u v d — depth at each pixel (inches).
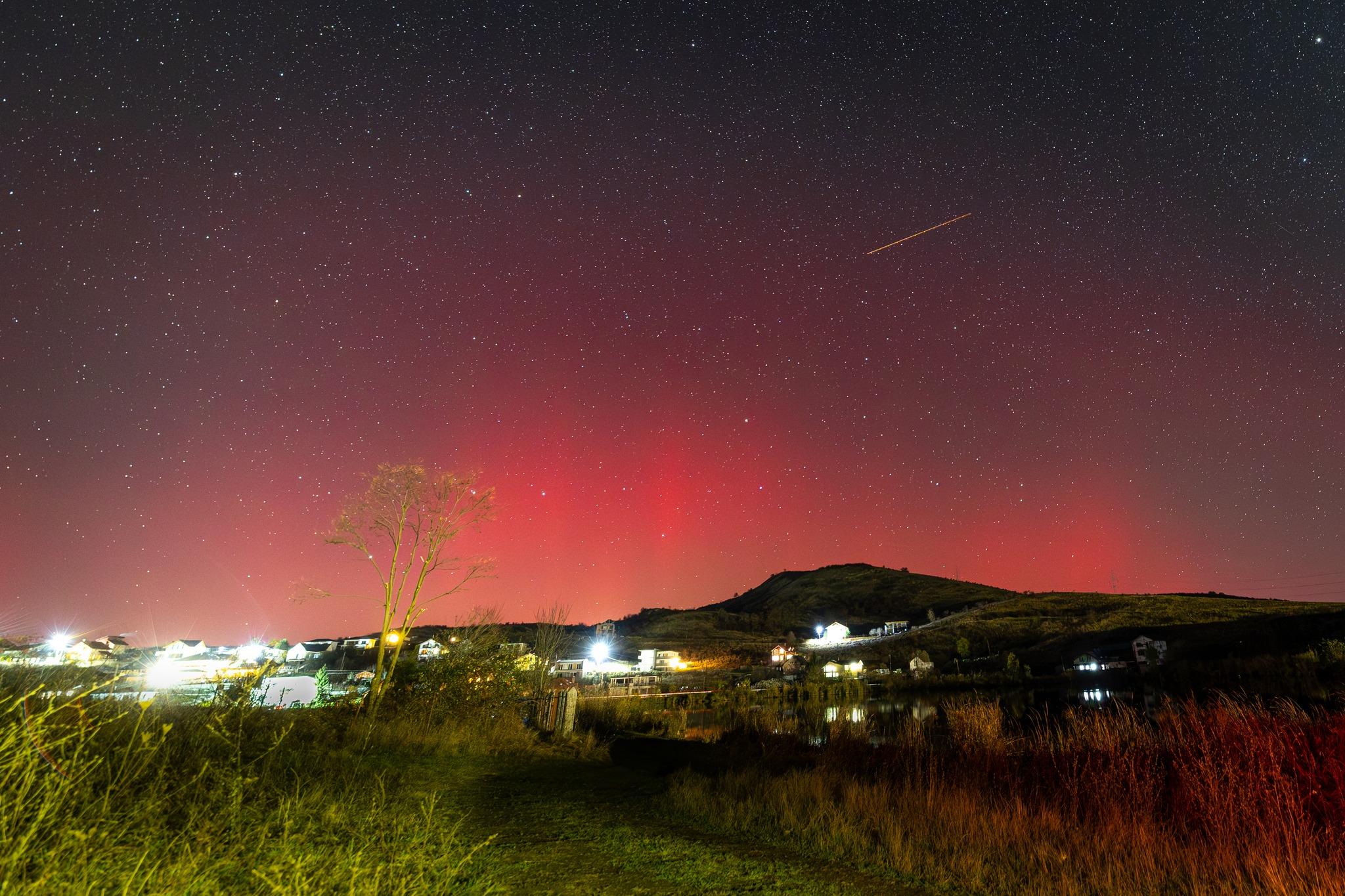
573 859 219.5
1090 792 289.3
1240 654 2253.9
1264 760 254.8
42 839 132.7
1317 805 235.9
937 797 297.6
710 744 629.0
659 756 527.2
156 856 147.6
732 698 1612.9
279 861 147.3
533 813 288.2
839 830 261.9
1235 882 204.4
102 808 152.9
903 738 441.1
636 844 243.4
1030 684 2427.4
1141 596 4837.6
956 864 224.5
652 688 2057.1
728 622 6166.3
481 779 367.6
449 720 514.3
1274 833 226.1
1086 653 3038.9
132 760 197.5
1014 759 362.6
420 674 592.4
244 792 206.2
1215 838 234.7
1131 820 259.0
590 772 422.3
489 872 192.7
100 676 229.5
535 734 568.7
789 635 5497.1
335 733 389.4
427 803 270.8
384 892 153.6
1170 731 312.0
